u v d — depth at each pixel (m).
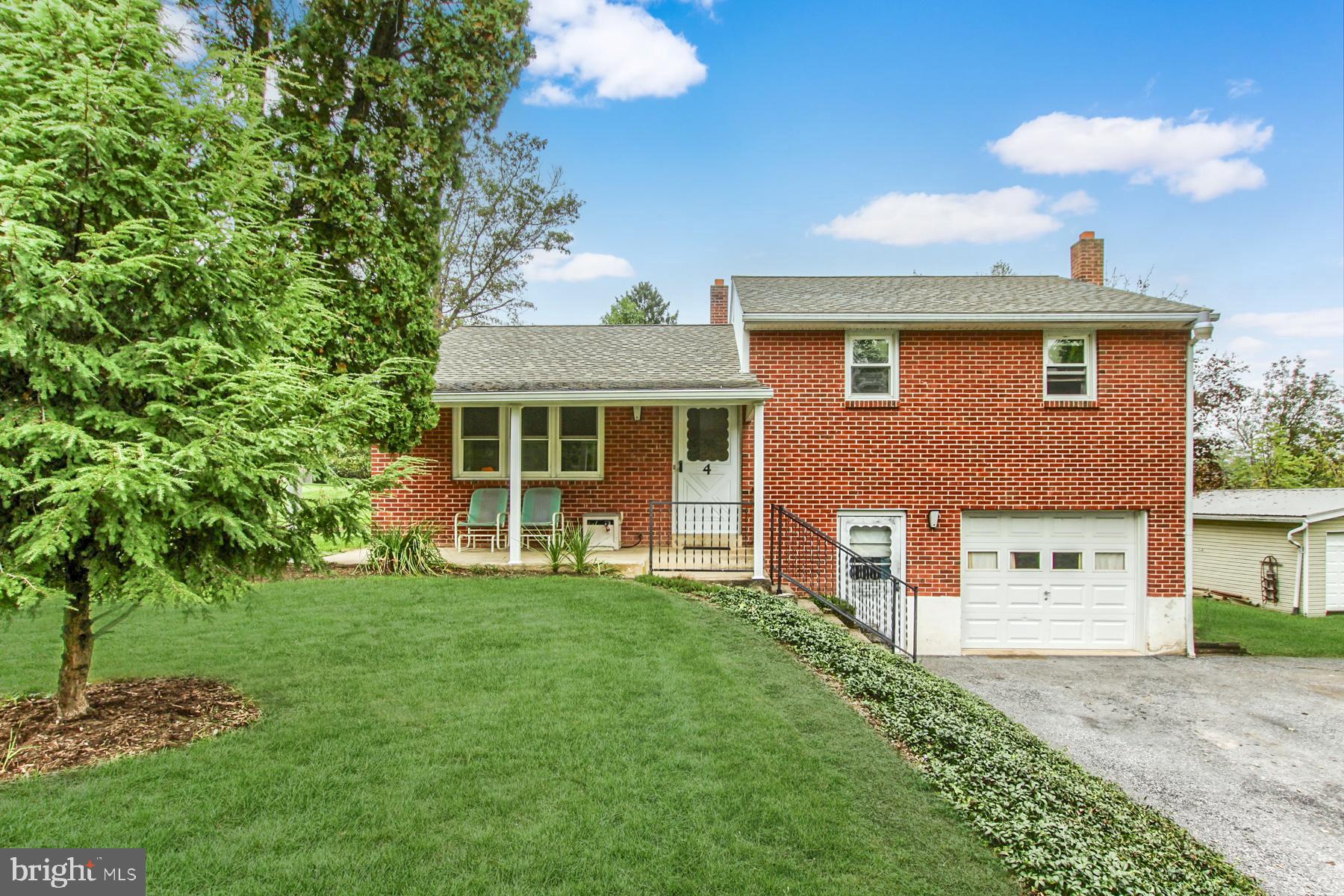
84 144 3.78
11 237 3.26
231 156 4.51
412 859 3.11
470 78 9.73
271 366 4.39
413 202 9.51
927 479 11.33
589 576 9.41
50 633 6.31
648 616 7.35
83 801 3.41
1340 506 15.02
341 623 6.92
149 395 4.23
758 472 9.70
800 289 13.27
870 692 5.82
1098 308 11.27
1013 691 9.70
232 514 4.11
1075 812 4.37
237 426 4.04
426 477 11.93
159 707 4.65
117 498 3.50
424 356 9.66
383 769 3.92
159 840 3.13
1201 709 9.09
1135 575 11.52
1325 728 8.45
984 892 3.20
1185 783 6.93
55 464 3.84
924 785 4.22
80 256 3.84
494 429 12.02
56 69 3.76
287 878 2.92
